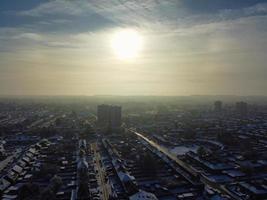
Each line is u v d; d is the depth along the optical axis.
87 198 179.50
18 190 197.00
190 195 182.50
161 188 194.38
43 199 176.62
